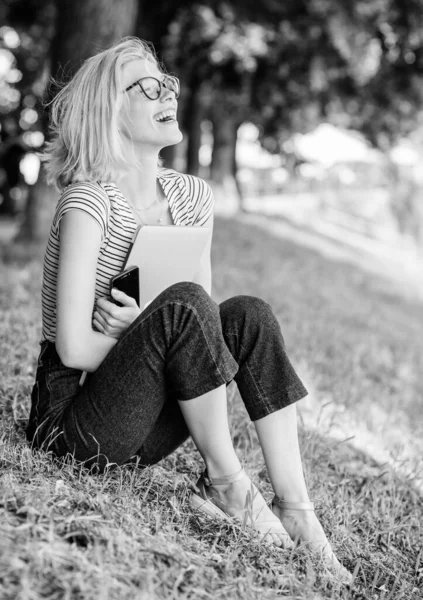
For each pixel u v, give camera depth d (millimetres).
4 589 1608
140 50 2459
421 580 2580
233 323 2365
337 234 25141
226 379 2236
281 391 2352
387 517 2977
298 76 15383
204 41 14367
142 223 2469
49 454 2359
